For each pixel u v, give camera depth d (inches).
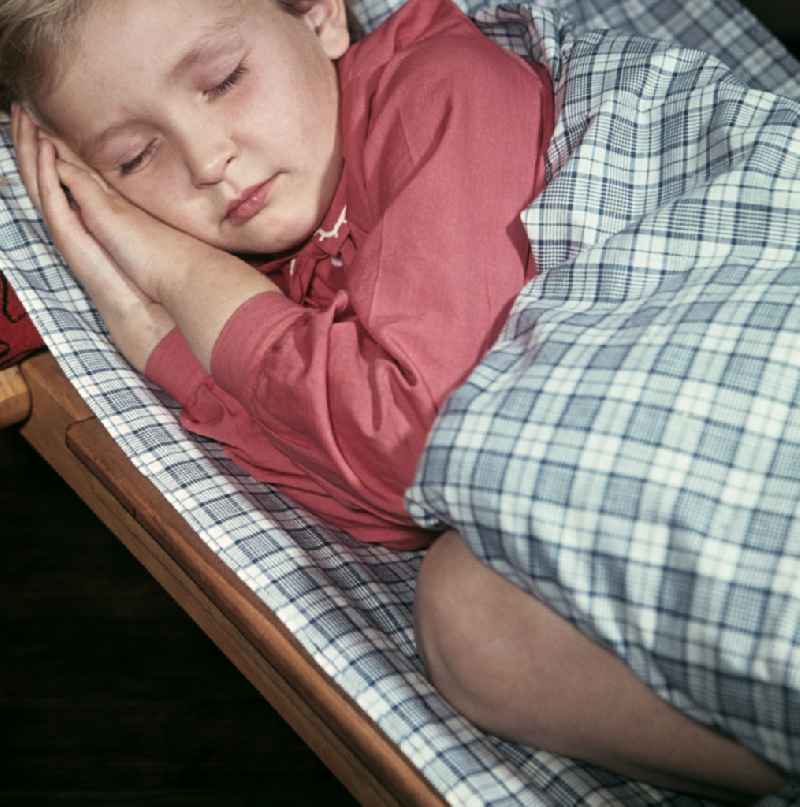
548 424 27.9
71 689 47.5
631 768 28.6
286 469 37.4
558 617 27.8
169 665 48.4
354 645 31.2
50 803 43.8
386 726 29.5
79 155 39.1
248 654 36.9
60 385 42.0
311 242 39.9
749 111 33.9
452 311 32.7
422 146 35.5
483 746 29.6
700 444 26.8
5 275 40.6
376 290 33.2
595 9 49.7
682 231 32.2
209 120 36.1
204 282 37.2
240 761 45.1
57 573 51.8
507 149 35.5
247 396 35.0
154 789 44.3
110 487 38.2
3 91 40.1
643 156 35.5
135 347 39.6
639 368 28.1
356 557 36.3
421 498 29.2
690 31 49.3
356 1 47.1
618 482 26.7
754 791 27.1
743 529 25.9
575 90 37.1
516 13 42.5
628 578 26.2
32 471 55.9
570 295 32.6
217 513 34.8
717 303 29.1
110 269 39.4
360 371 32.6
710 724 26.3
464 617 29.0
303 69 37.7
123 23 34.9
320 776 44.8
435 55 36.9
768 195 31.9
